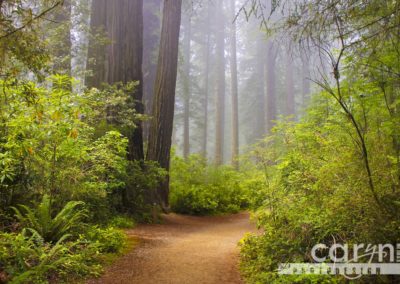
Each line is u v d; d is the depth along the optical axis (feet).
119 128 33.71
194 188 45.93
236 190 50.44
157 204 39.86
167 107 41.81
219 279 17.70
